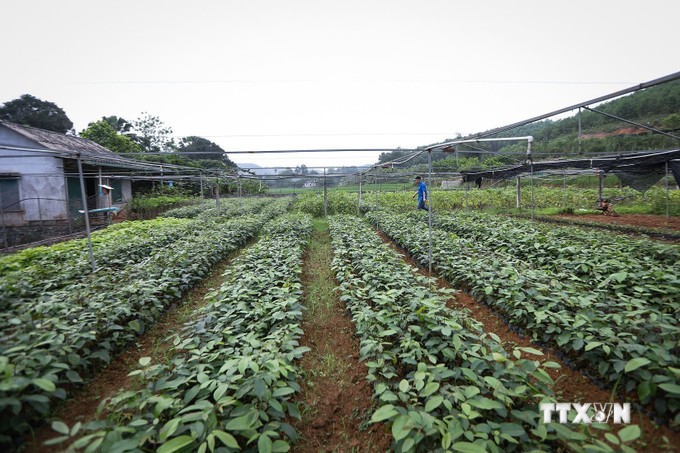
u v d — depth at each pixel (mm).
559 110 6734
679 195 19312
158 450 2268
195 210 20312
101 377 4016
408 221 13625
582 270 6426
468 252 7586
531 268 6656
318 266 8859
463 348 3617
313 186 38375
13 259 7559
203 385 2869
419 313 4094
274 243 8914
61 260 8016
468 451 2287
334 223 13484
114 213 18484
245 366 2994
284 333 4027
